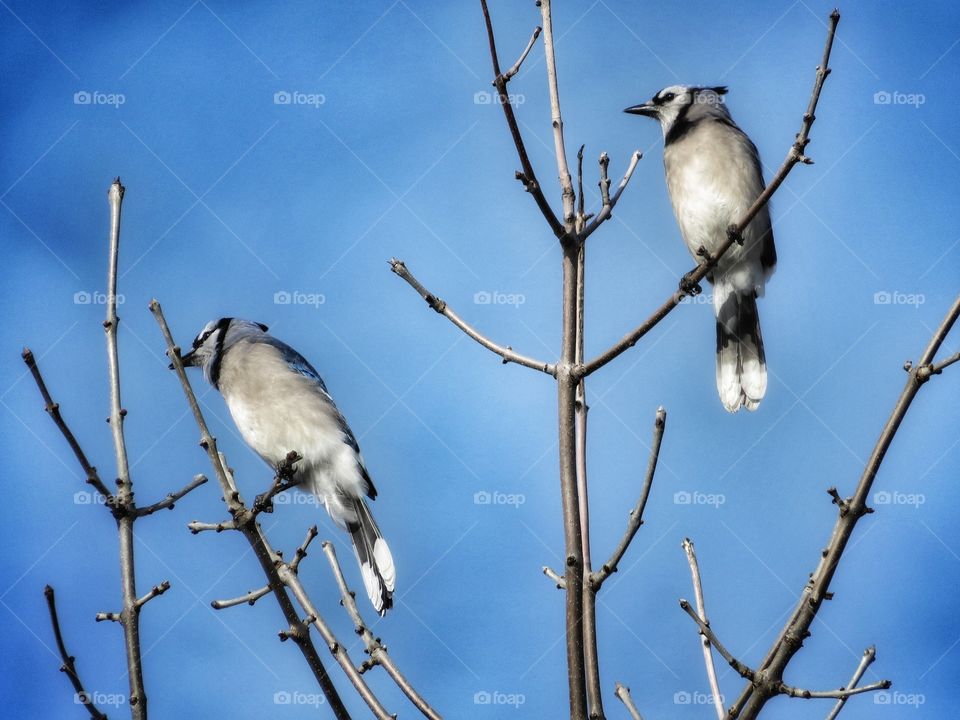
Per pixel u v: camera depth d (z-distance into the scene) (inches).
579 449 244.2
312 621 240.2
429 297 253.8
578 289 252.5
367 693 230.7
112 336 255.3
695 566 249.1
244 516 246.4
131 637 232.4
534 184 246.1
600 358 240.2
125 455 247.1
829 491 218.1
